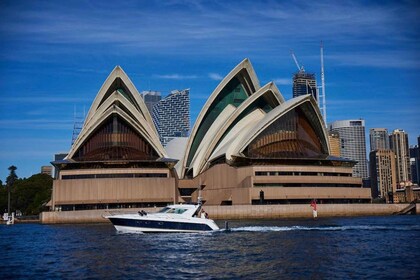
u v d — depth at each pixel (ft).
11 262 122.01
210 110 366.43
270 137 329.93
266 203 303.27
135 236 172.96
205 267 109.50
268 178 306.14
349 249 133.49
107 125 329.72
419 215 317.63
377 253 125.70
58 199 301.02
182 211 183.21
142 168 309.83
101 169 306.14
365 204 313.53
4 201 465.06
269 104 360.07
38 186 470.39
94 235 188.03
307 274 99.45
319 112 339.16
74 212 289.12
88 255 130.21
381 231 183.32
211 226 183.42
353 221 248.93
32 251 143.74
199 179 346.13
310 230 188.85
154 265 112.88
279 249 135.13
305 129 345.92
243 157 314.55
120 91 343.26
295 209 294.66
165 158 321.32
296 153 327.06
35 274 104.68
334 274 98.89
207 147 349.61
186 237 168.35
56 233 208.64
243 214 290.76
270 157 318.45
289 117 335.47
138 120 331.98
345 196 319.47
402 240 152.97
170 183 307.58
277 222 247.09
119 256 126.93
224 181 328.90
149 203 303.68
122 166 310.45
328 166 322.55
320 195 311.06
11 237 195.00
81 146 327.06
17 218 379.35
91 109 333.42
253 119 353.92
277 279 95.50
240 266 110.01
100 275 101.96
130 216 182.50
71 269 109.81
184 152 374.22
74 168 309.42
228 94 368.07
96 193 300.20
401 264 109.29
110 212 287.89
